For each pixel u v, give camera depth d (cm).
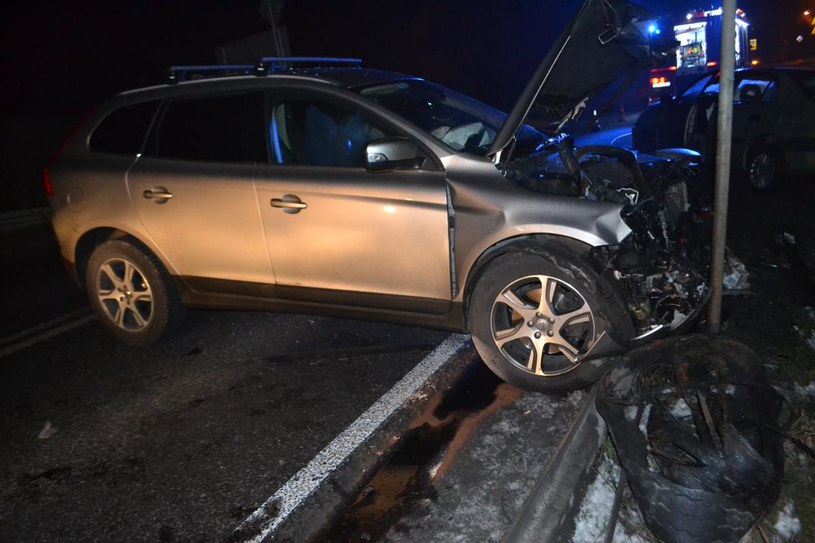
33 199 1394
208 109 485
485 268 398
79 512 345
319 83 454
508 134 395
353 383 448
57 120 1638
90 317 632
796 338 379
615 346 369
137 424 425
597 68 395
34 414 452
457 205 399
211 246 478
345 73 490
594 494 286
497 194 390
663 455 260
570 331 404
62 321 631
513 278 386
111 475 374
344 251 433
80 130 533
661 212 408
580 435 311
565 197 379
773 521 259
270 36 764
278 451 380
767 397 271
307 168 443
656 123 1056
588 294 369
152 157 500
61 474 379
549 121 433
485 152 421
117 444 405
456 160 407
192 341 546
